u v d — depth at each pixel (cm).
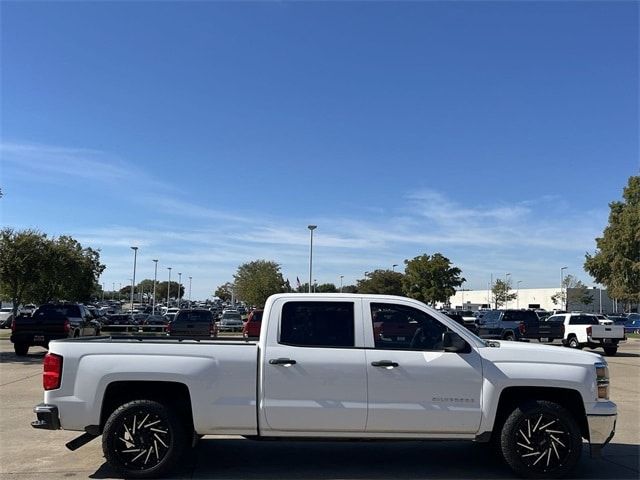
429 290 5747
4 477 637
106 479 632
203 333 2622
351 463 713
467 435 641
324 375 633
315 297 669
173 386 647
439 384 638
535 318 2920
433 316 668
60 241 4138
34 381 1401
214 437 839
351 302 668
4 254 3422
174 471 667
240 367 636
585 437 660
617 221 5997
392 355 643
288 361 633
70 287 4219
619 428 928
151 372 630
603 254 5938
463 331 667
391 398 633
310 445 799
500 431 654
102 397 633
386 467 696
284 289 6334
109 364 636
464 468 694
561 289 9331
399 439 640
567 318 2836
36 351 2303
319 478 650
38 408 632
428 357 644
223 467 689
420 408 633
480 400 639
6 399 1139
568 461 639
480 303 12006
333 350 642
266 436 636
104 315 4869
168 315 5309
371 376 634
